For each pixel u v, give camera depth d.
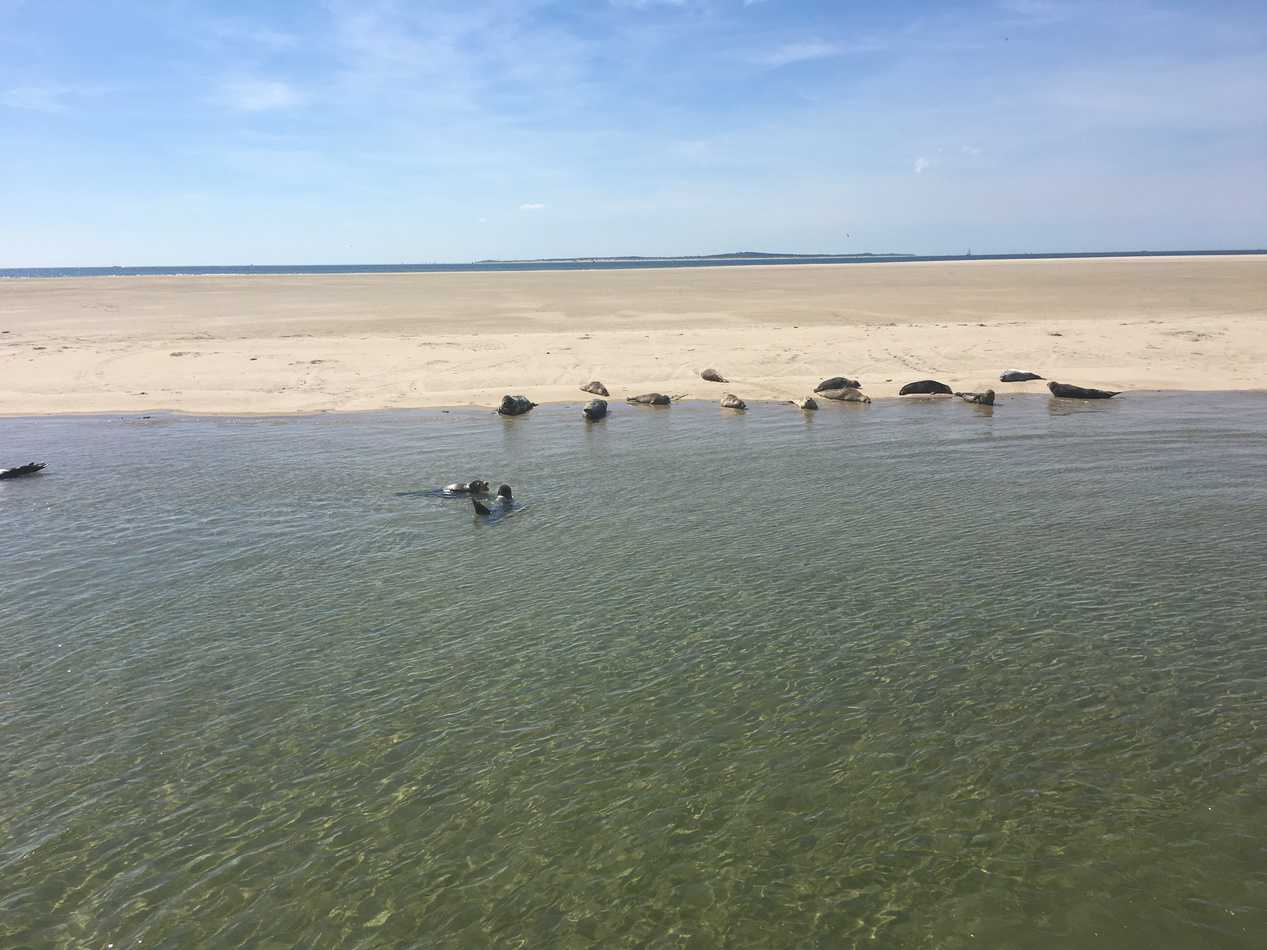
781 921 6.12
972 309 44.94
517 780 7.70
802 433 22.03
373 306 49.31
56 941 6.09
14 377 28.95
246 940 6.09
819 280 70.56
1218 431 20.98
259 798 7.55
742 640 10.16
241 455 20.28
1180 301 46.22
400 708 8.89
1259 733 8.10
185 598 11.83
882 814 7.16
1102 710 8.53
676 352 32.88
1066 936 5.93
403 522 15.04
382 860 6.79
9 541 14.28
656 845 6.88
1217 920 6.04
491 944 6.00
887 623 10.49
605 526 14.54
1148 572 11.89
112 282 76.38
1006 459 18.66
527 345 34.06
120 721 8.78
